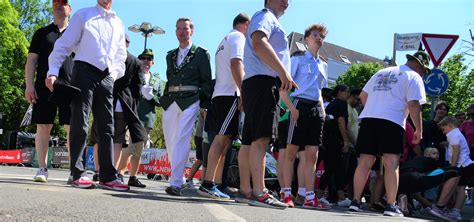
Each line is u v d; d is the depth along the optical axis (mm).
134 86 5809
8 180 4805
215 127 5371
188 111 5273
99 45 4445
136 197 3621
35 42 5188
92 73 4391
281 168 6441
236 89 4996
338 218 3625
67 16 5395
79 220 2006
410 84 5402
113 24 4629
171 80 5422
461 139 6930
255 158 4156
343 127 7195
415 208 7414
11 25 33031
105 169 4547
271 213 3355
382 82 5559
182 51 5426
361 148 5613
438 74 8367
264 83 4086
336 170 7277
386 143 5359
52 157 20172
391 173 5336
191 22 5461
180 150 5184
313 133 5441
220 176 5699
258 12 4293
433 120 7953
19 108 36969
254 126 4105
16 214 2004
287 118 5707
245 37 4715
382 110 5426
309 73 5555
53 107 5230
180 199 4047
